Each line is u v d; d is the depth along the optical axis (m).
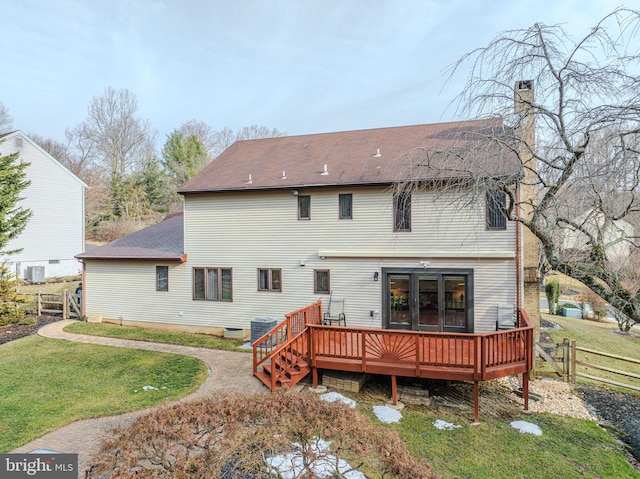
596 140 5.86
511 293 11.07
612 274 6.14
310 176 13.19
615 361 13.09
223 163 15.95
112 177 42.00
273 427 4.20
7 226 15.99
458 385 9.93
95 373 9.87
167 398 8.28
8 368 10.20
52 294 17.16
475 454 6.67
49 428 6.90
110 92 45.38
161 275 14.81
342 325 12.56
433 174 8.69
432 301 11.84
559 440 7.26
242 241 13.84
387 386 9.68
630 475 6.16
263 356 11.38
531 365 8.49
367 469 5.01
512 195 6.78
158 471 3.82
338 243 12.73
